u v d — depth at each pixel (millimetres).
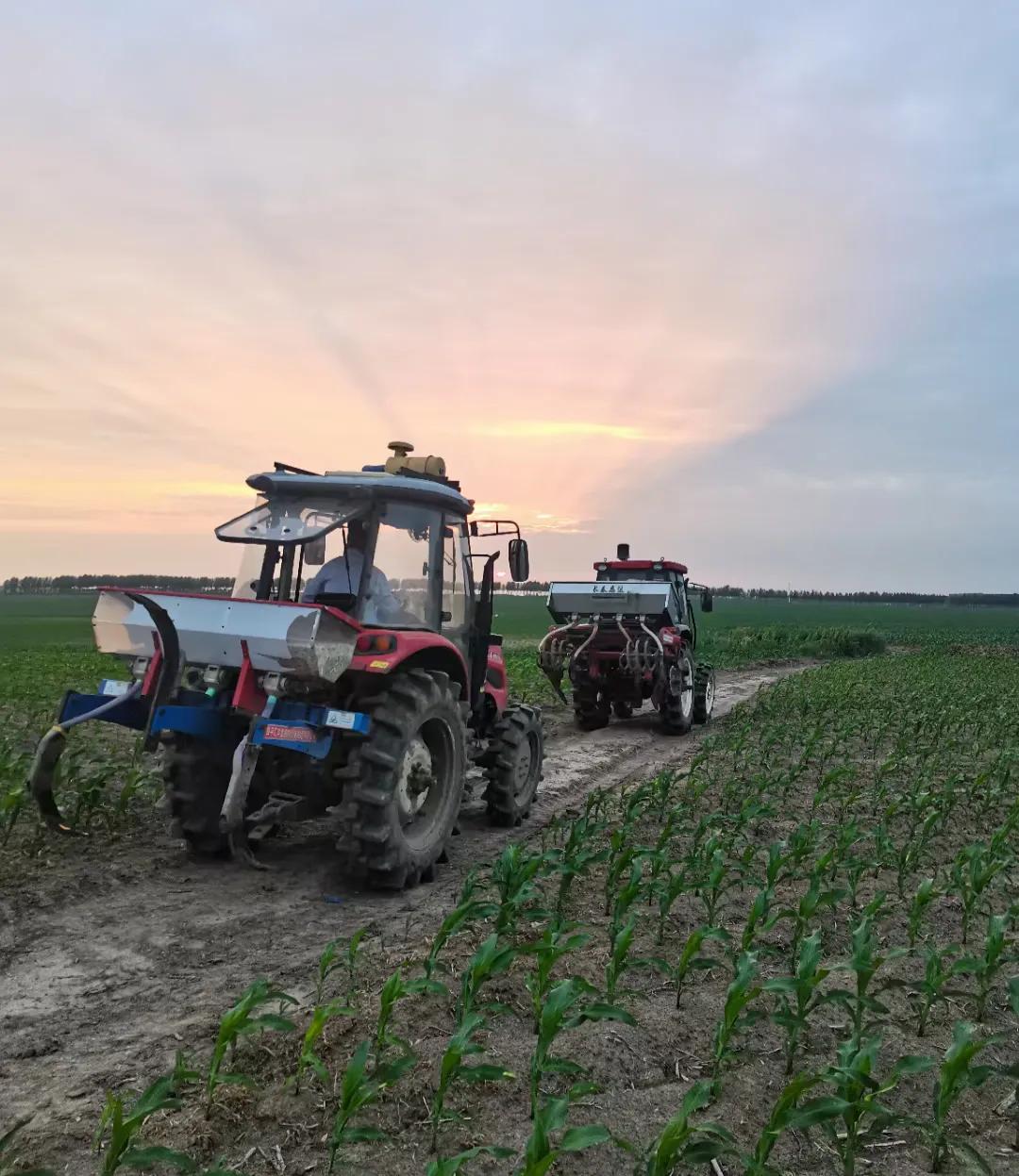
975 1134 3182
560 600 13273
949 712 14180
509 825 7348
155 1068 3354
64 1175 2707
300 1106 3092
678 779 7883
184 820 5918
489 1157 2885
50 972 4258
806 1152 3031
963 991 4234
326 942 4723
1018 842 7230
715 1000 4129
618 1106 3225
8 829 6043
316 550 5871
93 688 15492
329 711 5199
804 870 6109
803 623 63938
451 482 6848
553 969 4312
